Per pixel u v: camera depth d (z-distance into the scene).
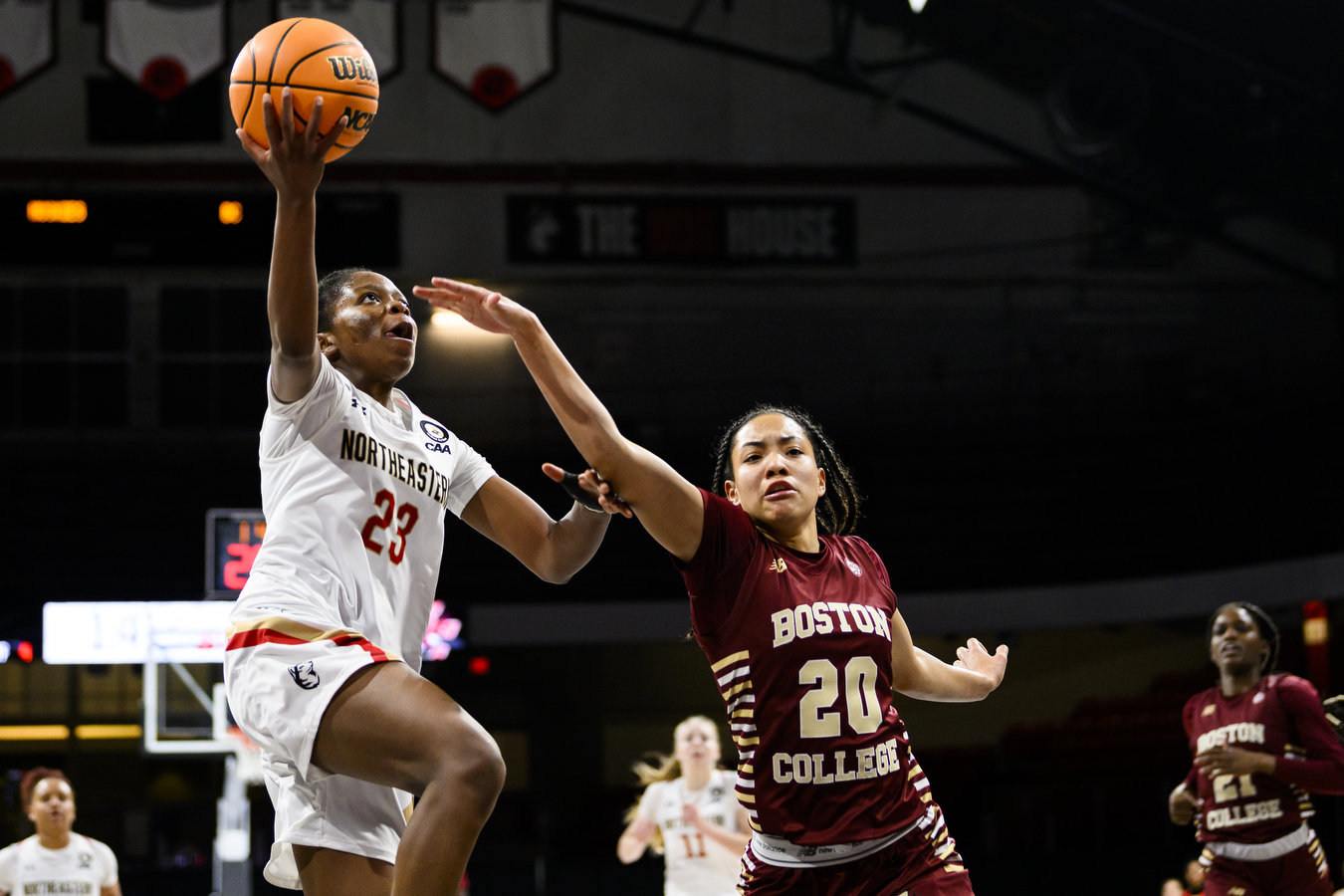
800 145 17.64
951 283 17.64
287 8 16.78
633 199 17.16
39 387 16.83
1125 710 14.52
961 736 16.06
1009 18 16.84
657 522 2.62
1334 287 16.55
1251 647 4.90
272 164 2.54
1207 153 17.02
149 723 9.55
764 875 2.67
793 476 2.76
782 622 2.62
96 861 7.20
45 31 16.38
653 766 16.39
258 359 17.16
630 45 17.70
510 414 17.17
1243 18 16.17
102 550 14.73
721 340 17.52
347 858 2.79
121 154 16.62
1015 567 14.16
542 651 16.52
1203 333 17.47
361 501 2.83
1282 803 4.70
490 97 17.06
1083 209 17.69
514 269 17.27
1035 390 17.25
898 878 2.62
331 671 2.56
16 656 12.16
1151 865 11.11
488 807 2.39
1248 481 14.05
